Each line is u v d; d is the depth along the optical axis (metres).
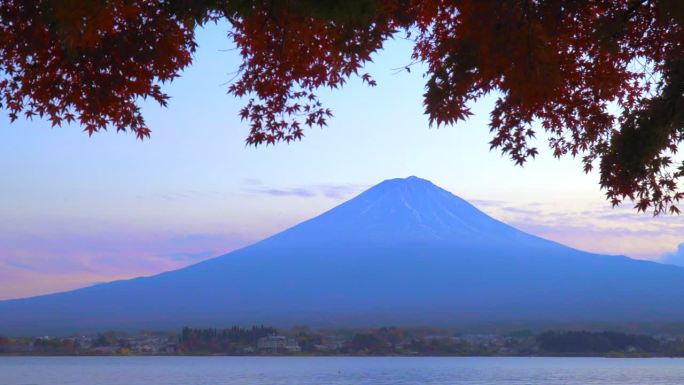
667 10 10.35
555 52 11.50
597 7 12.74
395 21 12.66
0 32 12.39
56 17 9.27
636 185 13.45
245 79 14.26
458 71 11.19
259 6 10.91
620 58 13.73
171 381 142.88
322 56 13.64
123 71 12.76
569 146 14.75
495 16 10.77
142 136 13.88
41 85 13.02
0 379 146.12
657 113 12.41
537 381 143.25
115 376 163.62
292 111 14.57
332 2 7.96
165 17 12.47
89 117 13.75
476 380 149.50
